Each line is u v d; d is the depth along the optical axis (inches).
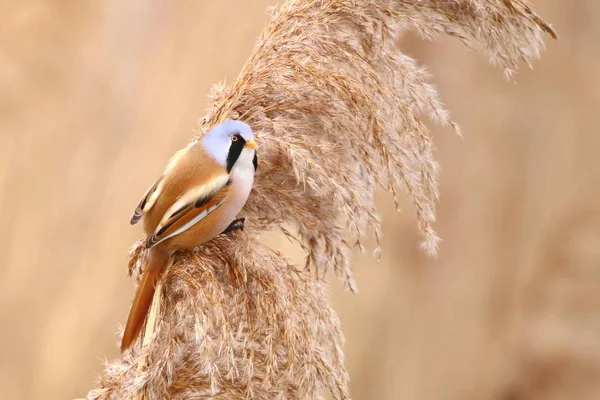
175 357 228.7
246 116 258.4
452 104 599.5
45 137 499.2
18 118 502.9
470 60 594.9
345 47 255.8
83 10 523.8
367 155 250.1
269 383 227.8
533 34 258.1
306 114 255.0
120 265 477.1
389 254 549.6
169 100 508.1
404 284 549.3
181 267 237.3
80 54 520.1
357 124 248.2
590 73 627.8
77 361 459.5
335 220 254.4
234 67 513.3
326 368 228.4
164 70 516.1
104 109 510.0
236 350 230.5
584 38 631.8
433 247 250.5
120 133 505.7
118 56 521.7
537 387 585.9
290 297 232.5
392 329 536.7
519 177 610.9
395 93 252.7
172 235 237.0
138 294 239.5
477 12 256.8
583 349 590.9
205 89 510.0
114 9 528.1
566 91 625.9
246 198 245.3
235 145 243.8
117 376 229.6
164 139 501.4
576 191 613.3
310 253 256.4
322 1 260.8
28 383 450.6
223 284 239.6
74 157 496.7
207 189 238.1
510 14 256.4
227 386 228.1
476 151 603.8
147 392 222.2
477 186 599.8
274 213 258.1
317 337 234.8
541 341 588.7
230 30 518.3
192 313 227.6
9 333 458.0
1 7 518.9
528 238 602.9
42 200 485.7
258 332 231.9
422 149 251.3
